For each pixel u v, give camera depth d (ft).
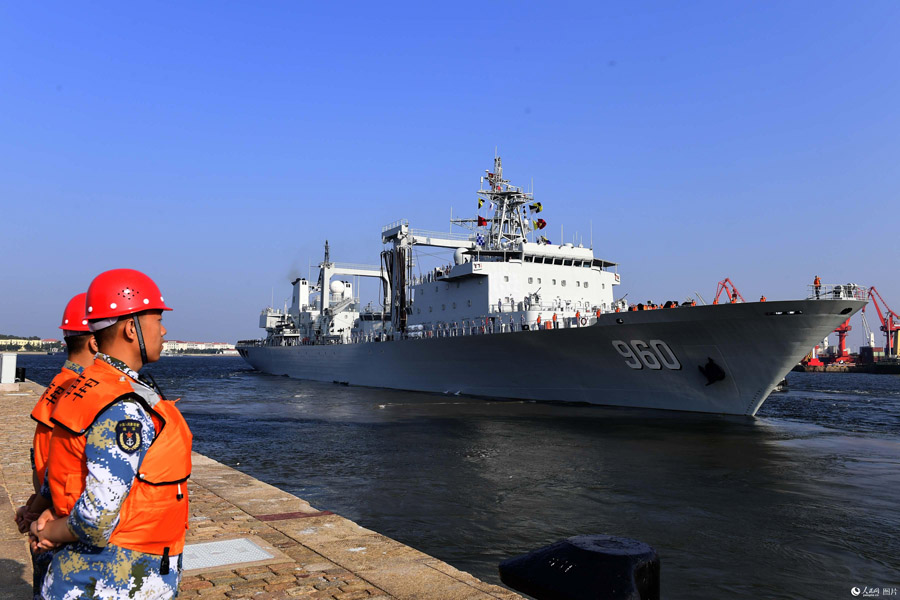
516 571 10.75
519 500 51.47
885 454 72.84
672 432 87.51
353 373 187.83
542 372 121.80
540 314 123.24
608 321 105.50
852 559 38.32
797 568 36.76
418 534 42.42
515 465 65.51
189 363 602.03
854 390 202.69
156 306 10.35
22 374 127.75
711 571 36.32
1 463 39.09
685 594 33.19
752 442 79.82
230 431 91.04
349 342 196.13
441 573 20.43
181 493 9.57
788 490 55.36
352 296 239.09
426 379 151.33
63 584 8.97
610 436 84.02
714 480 59.16
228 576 20.04
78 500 8.51
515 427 92.38
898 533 43.32
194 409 123.03
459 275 142.41
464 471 62.54
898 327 436.76
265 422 101.24
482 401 127.24
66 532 8.79
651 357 103.71
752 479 59.62
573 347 112.57
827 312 87.15
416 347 149.59
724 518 46.83
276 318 279.28
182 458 9.48
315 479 59.00
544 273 141.18
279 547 23.22
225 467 39.68
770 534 42.98
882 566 37.14
